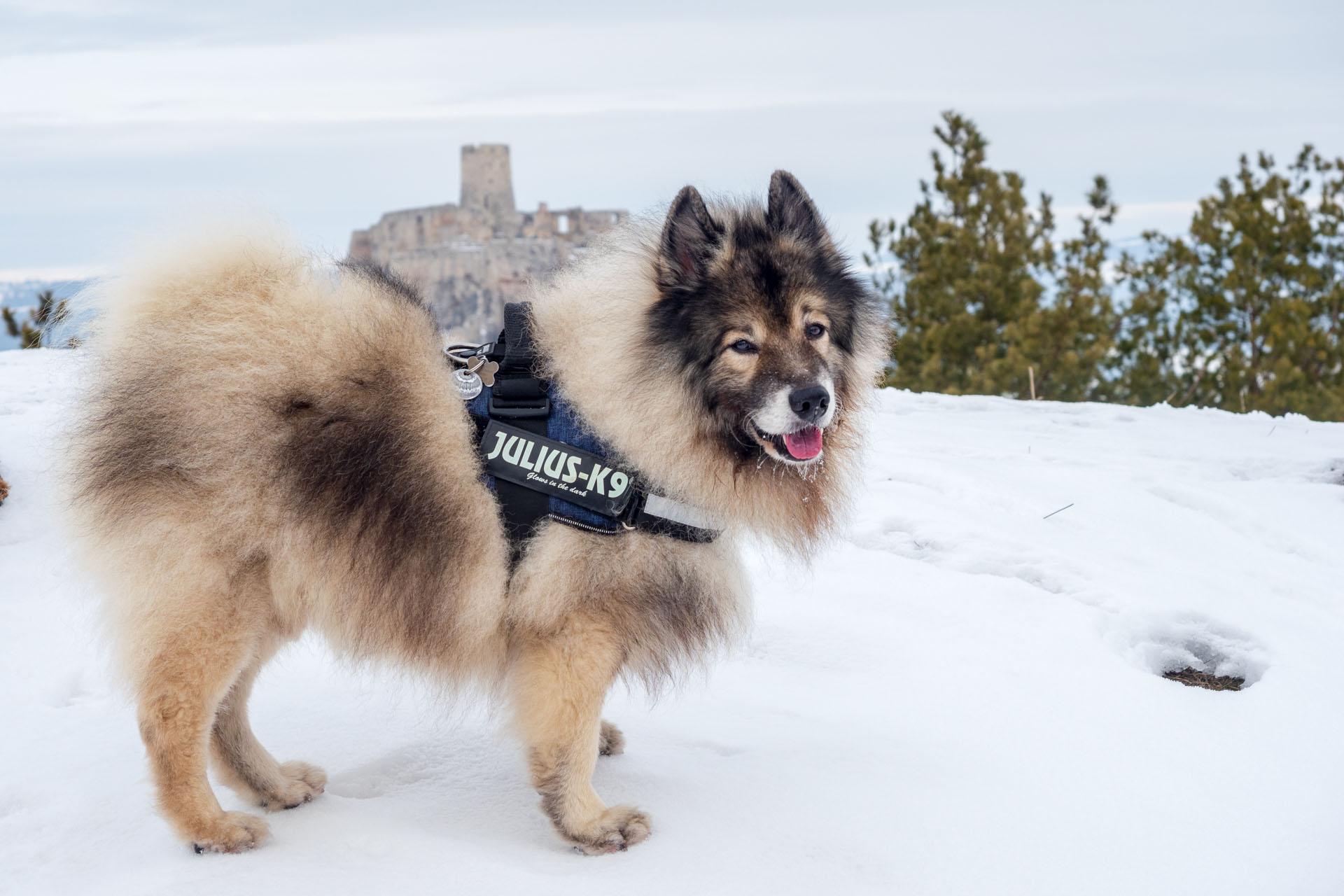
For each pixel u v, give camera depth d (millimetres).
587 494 3129
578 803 3113
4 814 3285
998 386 16266
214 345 3139
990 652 4363
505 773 3578
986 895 2793
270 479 3061
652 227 3508
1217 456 7648
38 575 5137
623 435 3193
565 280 3490
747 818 3191
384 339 3219
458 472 3180
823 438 3617
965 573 5281
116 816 3195
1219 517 6191
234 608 3080
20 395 8219
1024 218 19828
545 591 3115
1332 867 2926
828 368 3408
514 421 3250
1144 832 3105
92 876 2861
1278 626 4625
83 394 3248
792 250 3506
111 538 3082
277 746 3740
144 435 3072
